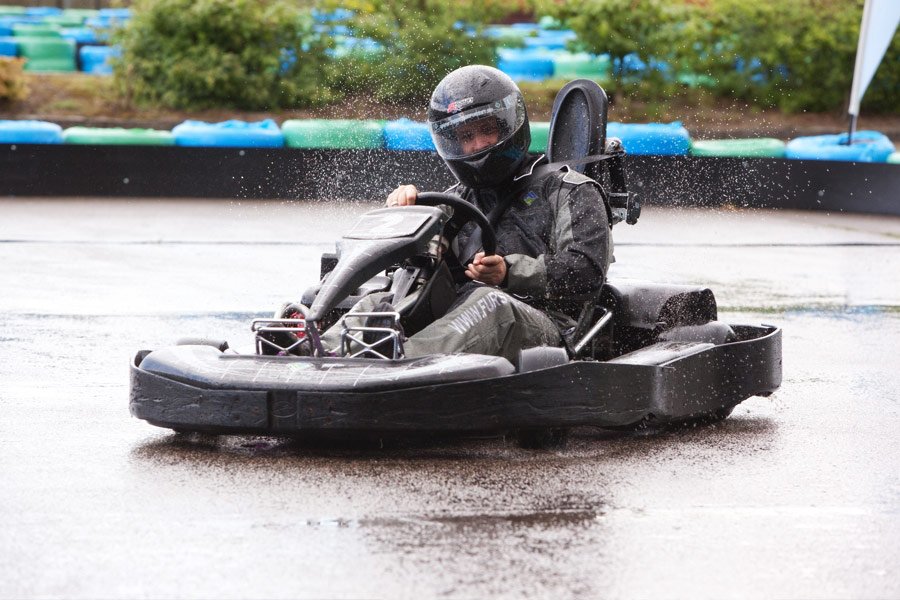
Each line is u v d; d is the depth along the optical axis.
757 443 11.04
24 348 15.10
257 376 9.67
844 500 9.19
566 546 7.89
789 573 7.56
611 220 11.96
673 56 47.66
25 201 35.88
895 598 7.20
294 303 10.26
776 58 48.69
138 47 45.91
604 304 12.20
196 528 8.08
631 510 8.73
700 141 41.78
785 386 13.99
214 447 10.31
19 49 49.38
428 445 10.45
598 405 10.21
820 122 48.84
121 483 9.13
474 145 11.44
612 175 12.44
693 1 49.34
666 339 11.96
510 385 9.72
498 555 7.68
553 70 47.72
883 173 37.84
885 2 37.41
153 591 7.00
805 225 34.25
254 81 45.56
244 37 45.75
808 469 10.11
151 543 7.78
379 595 6.98
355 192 37.97
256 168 38.03
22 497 8.74
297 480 9.24
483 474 9.55
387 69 44.91
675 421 11.46
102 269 22.66
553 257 11.19
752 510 8.84
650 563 7.64
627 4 47.03
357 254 10.30
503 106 11.43
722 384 11.63
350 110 44.91
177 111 45.72
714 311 12.27
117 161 37.91
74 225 29.75
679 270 24.59
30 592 6.96
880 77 49.72
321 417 9.47
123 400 12.29
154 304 18.95
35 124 37.94
